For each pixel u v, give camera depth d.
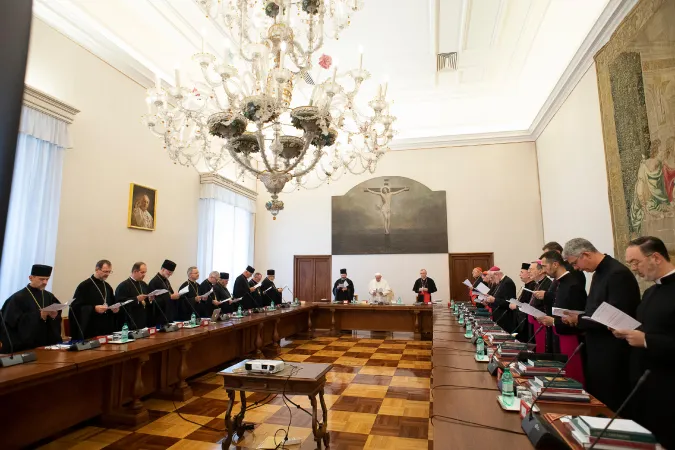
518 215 9.82
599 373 2.57
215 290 6.85
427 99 10.02
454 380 2.53
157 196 7.34
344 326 8.79
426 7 6.39
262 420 3.80
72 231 5.65
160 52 7.32
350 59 7.89
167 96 4.07
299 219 10.96
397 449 3.19
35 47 5.20
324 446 3.23
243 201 10.30
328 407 4.16
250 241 10.80
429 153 10.47
